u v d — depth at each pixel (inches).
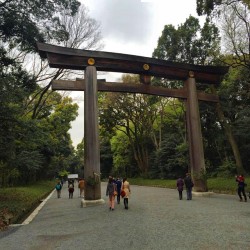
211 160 1300.4
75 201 832.9
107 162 2439.7
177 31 1177.4
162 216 451.8
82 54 725.9
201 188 800.9
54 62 704.4
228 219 405.7
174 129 1646.2
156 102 1514.5
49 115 1566.2
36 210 657.6
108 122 1733.5
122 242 295.1
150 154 1801.2
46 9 753.0
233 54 922.1
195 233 321.1
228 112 1117.1
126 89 780.0
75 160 3809.1
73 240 318.7
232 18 880.3
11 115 676.7
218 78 917.2
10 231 398.6
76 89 721.0
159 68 823.1
